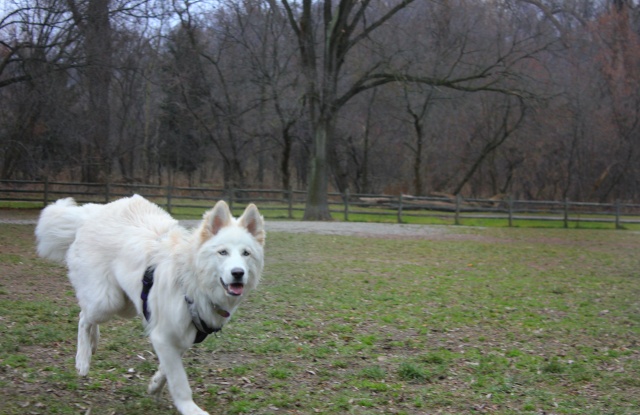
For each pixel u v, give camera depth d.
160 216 5.73
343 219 29.03
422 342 7.81
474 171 40.50
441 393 5.92
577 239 23.31
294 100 33.53
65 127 28.50
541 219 29.70
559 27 28.81
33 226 19.11
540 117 36.66
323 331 8.12
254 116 37.12
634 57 39.28
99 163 31.08
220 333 7.61
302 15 27.45
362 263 14.77
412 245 19.12
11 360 6.04
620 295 11.77
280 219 28.03
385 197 30.17
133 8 24.70
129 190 27.42
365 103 40.09
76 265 5.53
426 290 11.49
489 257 16.97
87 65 24.97
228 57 36.12
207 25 34.09
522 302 10.72
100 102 29.69
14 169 29.69
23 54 24.66
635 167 41.56
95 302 5.36
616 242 22.56
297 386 5.96
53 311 8.25
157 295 4.92
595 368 6.94
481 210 31.11
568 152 41.84
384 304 10.05
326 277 12.51
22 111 27.06
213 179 45.72
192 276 4.84
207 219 4.89
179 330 4.84
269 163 45.41
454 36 30.92
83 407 5.10
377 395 5.82
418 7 29.80
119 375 5.96
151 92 37.09
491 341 8.04
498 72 27.23
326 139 28.00
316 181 28.00
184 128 38.22
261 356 6.89
